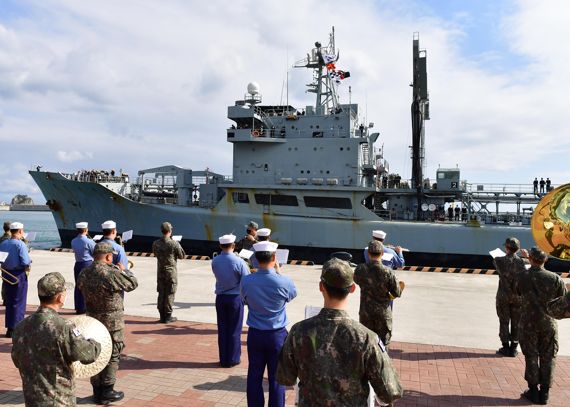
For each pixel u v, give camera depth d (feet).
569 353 26.40
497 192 83.46
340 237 80.64
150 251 88.17
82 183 89.04
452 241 77.41
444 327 31.78
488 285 49.11
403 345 27.43
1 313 32.94
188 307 35.88
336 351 9.11
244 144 87.86
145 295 40.11
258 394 16.34
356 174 81.71
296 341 9.48
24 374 11.60
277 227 83.20
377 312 20.62
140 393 18.99
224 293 22.31
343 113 84.43
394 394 9.16
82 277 18.01
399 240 79.15
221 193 93.71
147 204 87.76
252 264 27.96
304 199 83.87
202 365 22.68
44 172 91.86
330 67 93.30
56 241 157.69
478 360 24.84
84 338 12.33
